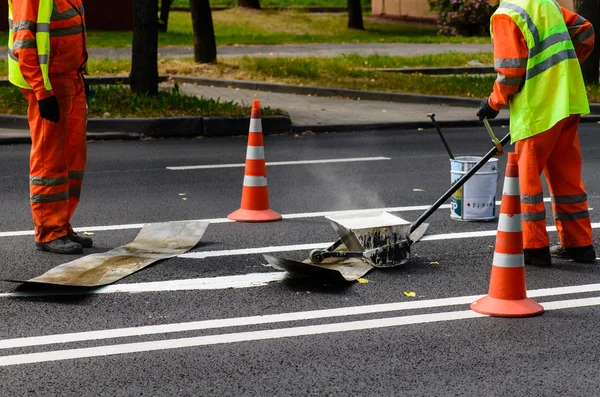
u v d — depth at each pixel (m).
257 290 7.04
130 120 16.14
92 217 9.81
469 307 6.60
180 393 5.07
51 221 8.29
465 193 9.45
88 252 8.36
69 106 8.27
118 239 8.84
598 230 9.11
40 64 7.81
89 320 6.33
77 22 8.25
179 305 6.67
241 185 11.67
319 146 15.05
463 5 40.72
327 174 12.45
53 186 8.25
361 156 13.97
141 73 18.02
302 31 41.97
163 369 5.43
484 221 9.50
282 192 11.21
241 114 16.81
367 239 7.56
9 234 9.00
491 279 6.54
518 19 7.30
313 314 6.45
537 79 7.35
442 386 5.15
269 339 5.94
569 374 5.32
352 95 20.84
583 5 20.98
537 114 7.38
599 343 5.85
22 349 5.77
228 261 7.94
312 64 24.25
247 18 44.69
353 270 7.55
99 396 5.04
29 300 6.79
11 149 14.67
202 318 6.37
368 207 10.34
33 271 7.68
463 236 8.86
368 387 5.14
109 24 39.97
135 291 7.02
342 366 5.46
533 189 7.61
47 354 5.68
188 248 8.34
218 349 5.75
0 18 38.03
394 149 14.67
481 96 20.36
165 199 10.78
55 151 8.21
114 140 15.91
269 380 5.25
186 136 16.36
